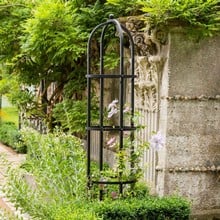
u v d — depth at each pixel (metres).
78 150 7.11
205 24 7.71
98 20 9.61
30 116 12.16
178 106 8.11
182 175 8.19
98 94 10.52
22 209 6.35
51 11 9.17
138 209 6.12
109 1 8.89
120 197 6.38
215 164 8.32
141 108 8.82
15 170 7.54
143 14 8.36
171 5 7.43
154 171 8.32
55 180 6.48
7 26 10.62
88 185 6.48
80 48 9.34
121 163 6.44
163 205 6.25
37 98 12.22
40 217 6.12
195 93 8.15
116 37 9.23
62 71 11.06
